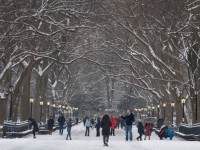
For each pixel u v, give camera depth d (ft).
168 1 226.17
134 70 356.79
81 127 448.65
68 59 421.18
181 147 136.98
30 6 219.20
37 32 225.97
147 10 243.60
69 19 258.98
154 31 282.36
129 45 319.06
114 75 380.17
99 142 158.10
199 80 258.98
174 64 294.87
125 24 286.25
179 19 229.04
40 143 148.77
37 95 353.92
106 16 274.16
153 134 303.07
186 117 317.01
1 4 192.03
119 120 431.02
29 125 272.31
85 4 255.91
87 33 302.04
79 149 127.75
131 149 129.59
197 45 261.03
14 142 149.18
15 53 240.53
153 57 288.71
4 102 240.53
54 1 229.66
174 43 275.59
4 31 218.79
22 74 258.37
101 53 363.35
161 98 375.04
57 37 285.43
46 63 358.64
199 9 218.79
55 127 334.03
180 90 307.58
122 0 265.34
